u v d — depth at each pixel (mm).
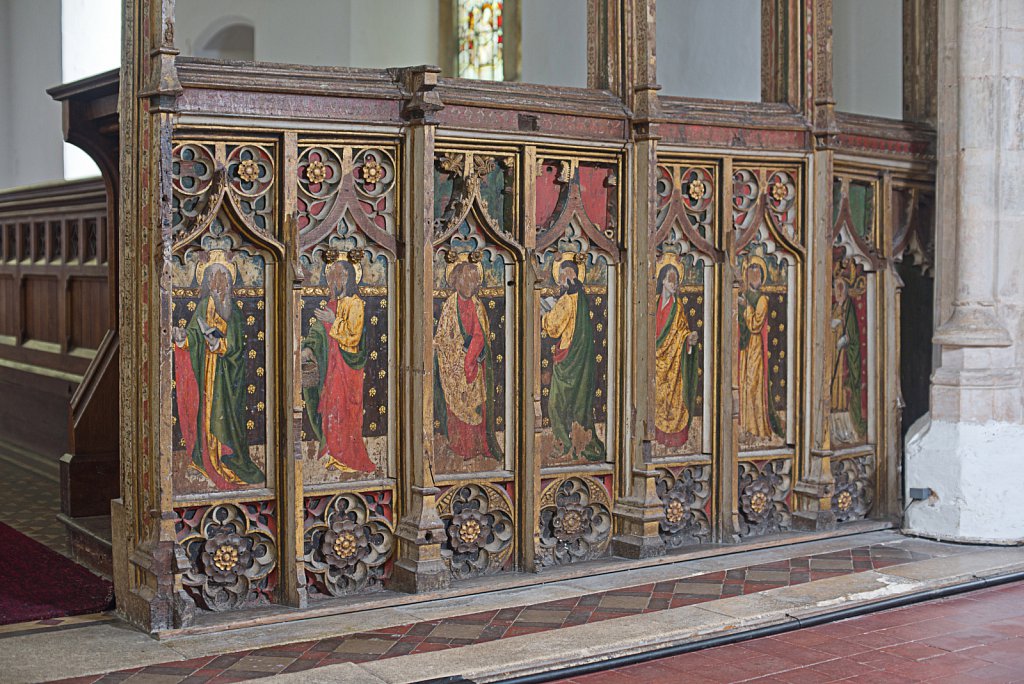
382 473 6125
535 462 6395
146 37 5363
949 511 7285
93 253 8508
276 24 14273
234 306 5723
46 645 5188
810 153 7234
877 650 5328
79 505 7082
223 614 5609
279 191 5742
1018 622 5773
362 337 6059
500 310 6434
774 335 7320
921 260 7930
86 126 7148
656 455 6910
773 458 7285
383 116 5953
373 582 6086
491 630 5430
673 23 10133
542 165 6469
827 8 7168
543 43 11828
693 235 6918
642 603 5879
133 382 5508
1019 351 7414
